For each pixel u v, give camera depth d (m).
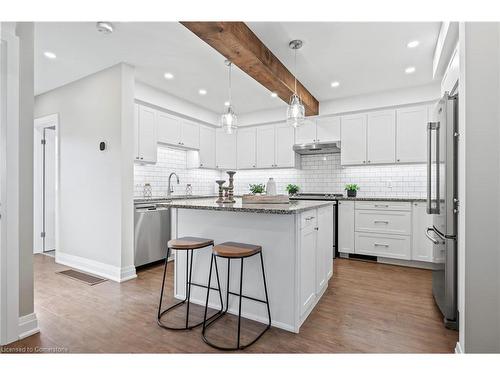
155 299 2.50
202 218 2.39
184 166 5.05
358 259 3.93
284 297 1.99
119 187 3.06
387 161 4.04
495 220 1.50
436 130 2.29
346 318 2.15
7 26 1.80
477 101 1.53
